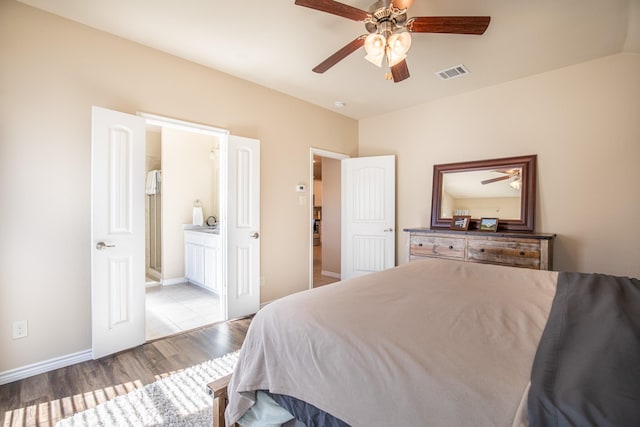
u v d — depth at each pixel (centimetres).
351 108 420
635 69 264
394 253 422
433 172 387
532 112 315
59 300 220
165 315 329
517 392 71
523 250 281
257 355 125
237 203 319
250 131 334
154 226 521
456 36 240
